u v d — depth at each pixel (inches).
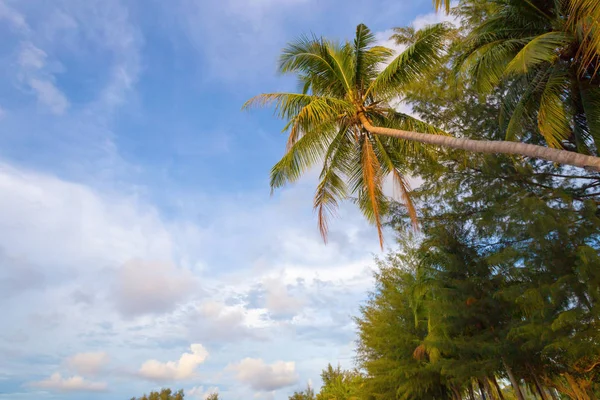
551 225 428.5
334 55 505.0
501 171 547.2
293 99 498.0
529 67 421.1
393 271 849.5
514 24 460.4
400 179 521.3
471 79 504.7
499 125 535.2
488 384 753.6
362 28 524.7
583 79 453.1
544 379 613.0
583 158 244.1
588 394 568.1
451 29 480.1
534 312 462.6
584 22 328.8
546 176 533.6
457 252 602.9
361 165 519.5
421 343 692.7
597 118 423.2
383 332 831.1
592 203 433.7
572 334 430.3
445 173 602.5
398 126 521.7
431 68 487.8
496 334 562.9
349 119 506.3
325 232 534.6
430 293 671.1
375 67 536.7
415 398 872.3
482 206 571.2
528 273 477.4
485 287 560.4
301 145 478.0
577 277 420.5
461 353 609.0
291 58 506.6
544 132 412.5
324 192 546.6
